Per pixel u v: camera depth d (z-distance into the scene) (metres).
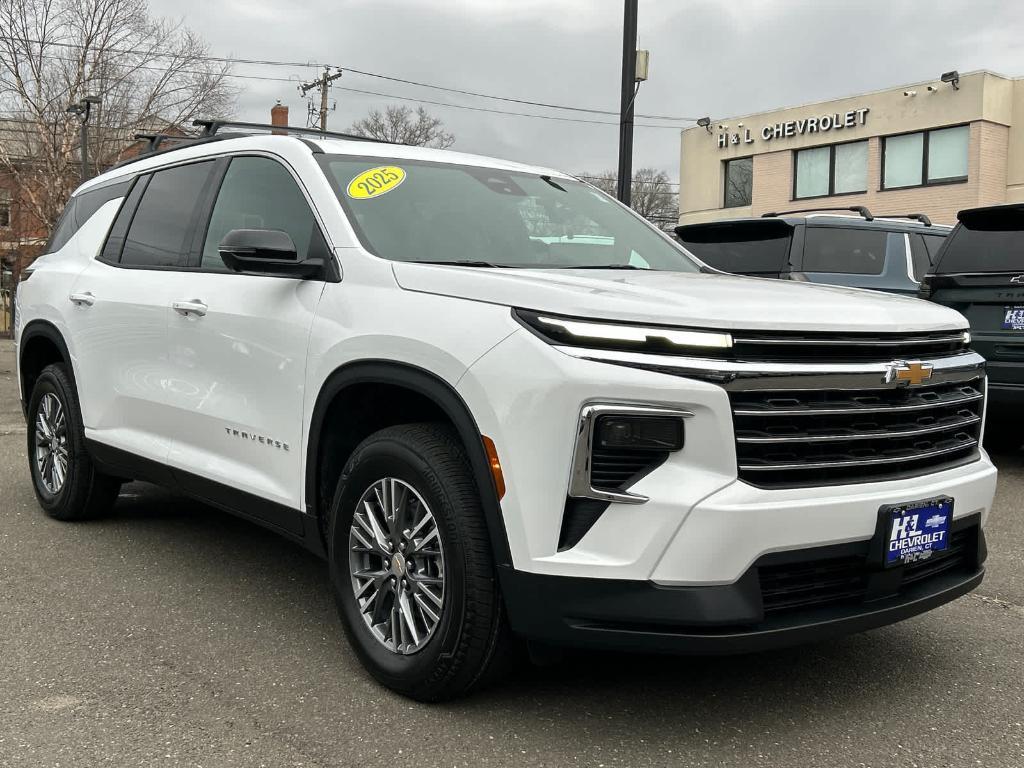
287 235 3.35
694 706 3.02
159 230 4.50
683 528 2.52
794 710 3.00
